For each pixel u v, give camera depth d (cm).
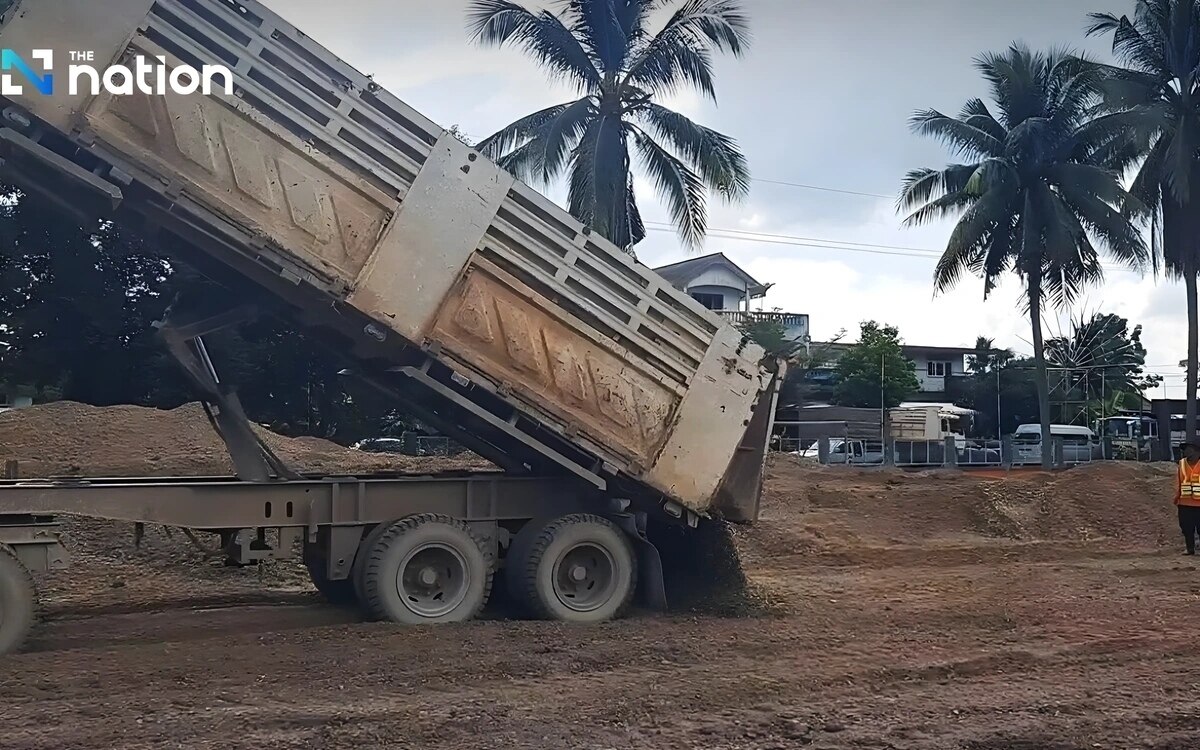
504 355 982
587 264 1005
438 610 977
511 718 655
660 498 1048
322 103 920
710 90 2669
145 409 1836
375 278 930
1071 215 3438
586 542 1041
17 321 1827
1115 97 3294
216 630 940
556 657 833
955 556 1602
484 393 1005
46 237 1731
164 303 1762
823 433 4428
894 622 1025
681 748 612
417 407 1118
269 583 1248
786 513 1936
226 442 970
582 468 1027
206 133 887
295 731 618
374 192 932
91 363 1955
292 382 2050
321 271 912
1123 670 838
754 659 855
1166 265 3478
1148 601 1165
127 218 943
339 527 982
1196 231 3378
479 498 1042
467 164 963
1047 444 3522
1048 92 3469
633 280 1026
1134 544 1809
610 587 1046
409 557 966
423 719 643
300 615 1023
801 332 5706
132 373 1991
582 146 2605
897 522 1956
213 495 930
